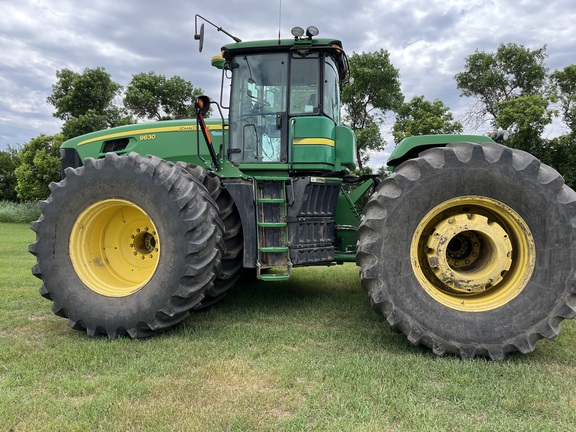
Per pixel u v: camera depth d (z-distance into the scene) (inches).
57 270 138.0
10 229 712.4
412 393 94.2
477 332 115.5
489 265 123.0
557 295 114.8
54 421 81.7
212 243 133.7
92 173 139.0
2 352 117.6
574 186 660.1
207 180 158.2
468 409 87.9
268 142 167.8
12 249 396.5
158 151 195.2
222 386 97.3
